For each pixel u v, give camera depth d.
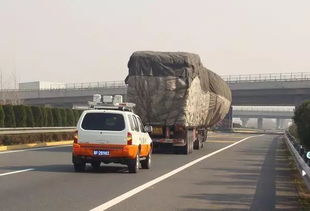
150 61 28.25
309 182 13.95
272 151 35.00
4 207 10.34
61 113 48.19
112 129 17.36
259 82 84.06
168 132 28.55
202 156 27.98
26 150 29.31
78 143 17.36
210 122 40.12
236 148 37.81
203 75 31.75
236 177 17.53
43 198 11.62
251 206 11.39
